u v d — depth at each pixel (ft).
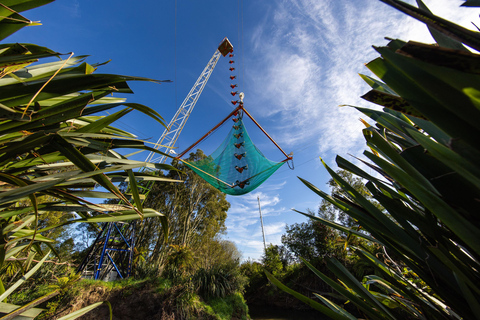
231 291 33.78
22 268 3.67
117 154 4.09
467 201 1.02
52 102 3.27
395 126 1.77
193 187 58.70
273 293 52.85
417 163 1.29
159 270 36.55
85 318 22.50
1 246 2.81
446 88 0.80
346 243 2.83
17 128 2.45
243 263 68.13
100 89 2.98
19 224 3.11
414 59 0.80
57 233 28.86
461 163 0.90
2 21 2.16
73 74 2.70
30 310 2.78
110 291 26.78
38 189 2.09
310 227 46.98
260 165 15.99
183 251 38.14
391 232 1.73
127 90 3.09
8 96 2.30
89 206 2.83
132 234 39.29
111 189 2.78
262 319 41.83
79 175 2.37
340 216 41.65
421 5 1.35
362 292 1.93
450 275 1.46
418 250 1.59
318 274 2.20
